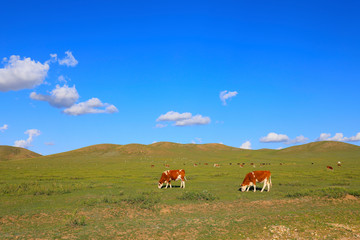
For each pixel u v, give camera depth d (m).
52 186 25.67
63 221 13.16
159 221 13.01
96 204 17.00
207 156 131.50
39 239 10.33
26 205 17.17
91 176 40.69
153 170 55.88
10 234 10.99
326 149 143.38
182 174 26.25
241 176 41.00
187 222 12.53
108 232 11.17
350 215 13.35
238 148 185.38
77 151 143.75
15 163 84.69
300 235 10.52
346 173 42.62
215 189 24.88
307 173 43.88
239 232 10.94
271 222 12.02
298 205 16.86
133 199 17.27
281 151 154.00
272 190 24.19
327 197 18.66
